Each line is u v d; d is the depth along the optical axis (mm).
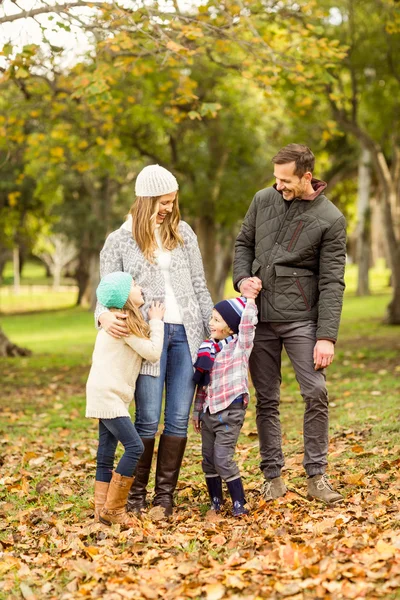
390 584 3686
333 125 15078
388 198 23156
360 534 4500
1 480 6691
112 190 36594
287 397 10750
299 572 3953
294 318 5352
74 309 45219
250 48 11000
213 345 5316
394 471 5988
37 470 7180
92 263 41312
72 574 4246
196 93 19250
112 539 4871
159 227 5414
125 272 5246
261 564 4125
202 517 5355
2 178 30016
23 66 9727
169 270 5375
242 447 7559
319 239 5285
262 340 5504
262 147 24375
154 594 3857
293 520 4996
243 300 5312
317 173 31969
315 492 5418
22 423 9914
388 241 23766
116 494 5098
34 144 15320
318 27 11445
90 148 16750
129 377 5152
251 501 5598
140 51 11266
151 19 9570
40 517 5516
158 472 5465
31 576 4309
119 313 5027
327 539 4477
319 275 5355
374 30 18922
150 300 5277
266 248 5398
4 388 13781
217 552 4504
